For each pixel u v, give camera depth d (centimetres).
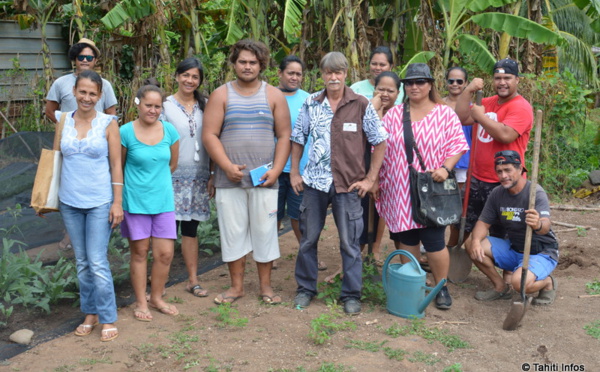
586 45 1290
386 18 1038
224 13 1011
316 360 368
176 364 364
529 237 421
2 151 780
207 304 468
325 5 970
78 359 369
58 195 390
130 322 429
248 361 366
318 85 918
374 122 427
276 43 1157
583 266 564
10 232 607
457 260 513
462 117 500
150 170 417
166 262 442
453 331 412
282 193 545
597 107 1521
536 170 419
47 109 573
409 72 433
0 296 443
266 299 467
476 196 518
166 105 467
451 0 887
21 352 379
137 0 846
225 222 456
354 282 445
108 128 390
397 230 445
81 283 400
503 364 363
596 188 886
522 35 843
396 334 402
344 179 431
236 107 442
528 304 428
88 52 558
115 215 393
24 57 1113
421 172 432
